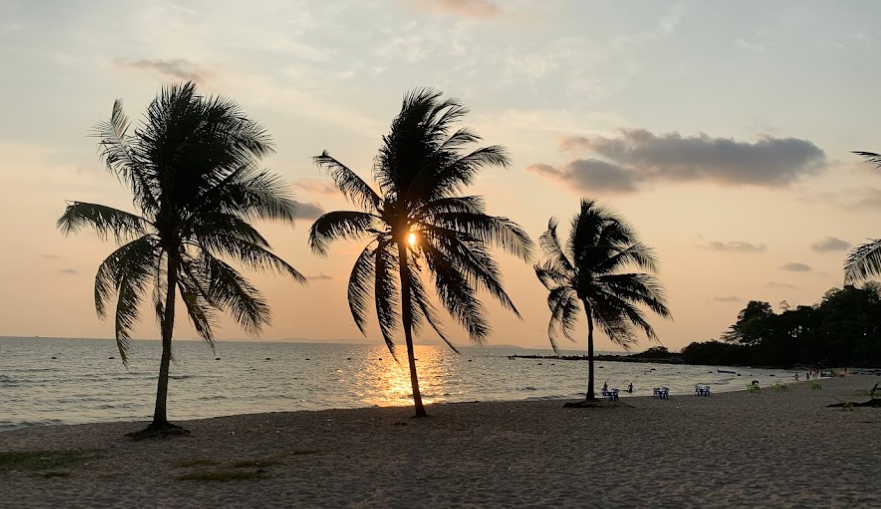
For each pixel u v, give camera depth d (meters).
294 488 12.66
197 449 17.86
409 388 62.03
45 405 42.03
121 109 19.50
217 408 41.12
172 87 19.61
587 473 13.81
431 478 13.51
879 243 20.78
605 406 30.78
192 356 139.88
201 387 59.03
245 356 153.12
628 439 19.19
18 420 33.88
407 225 23.38
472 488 12.47
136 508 11.17
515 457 16.11
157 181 19.48
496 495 11.82
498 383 74.00
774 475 13.02
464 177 22.84
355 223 22.48
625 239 30.55
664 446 17.64
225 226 19.23
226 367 99.38
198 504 11.44
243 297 19.83
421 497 11.76
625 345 30.77
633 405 33.72
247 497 11.92
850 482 12.14
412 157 23.16
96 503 11.53
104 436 20.95
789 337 132.25
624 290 29.69
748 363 142.25
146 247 18.64
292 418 26.47
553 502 11.16
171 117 19.28
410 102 23.16
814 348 124.00
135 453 17.19
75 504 11.46
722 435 19.78
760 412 28.27
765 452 16.14
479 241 22.66
